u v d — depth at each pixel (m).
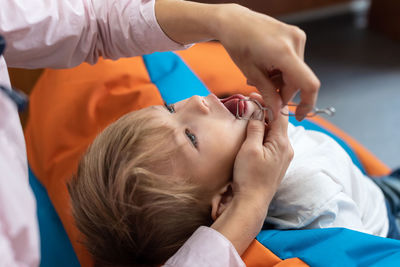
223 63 1.31
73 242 1.01
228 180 0.74
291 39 0.56
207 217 0.75
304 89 0.55
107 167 0.76
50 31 0.75
